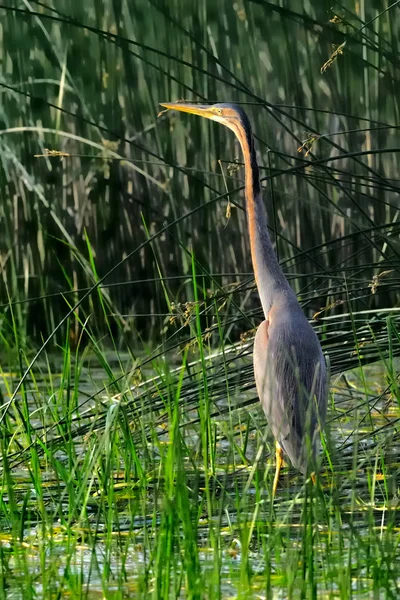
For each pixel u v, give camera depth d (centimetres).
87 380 1487
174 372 1084
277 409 928
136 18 1736
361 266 1090
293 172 1081
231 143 1769
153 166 1805
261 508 866
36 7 1762
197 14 1691
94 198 1828
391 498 888
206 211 1783
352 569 713
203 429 878
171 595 662
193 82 1667
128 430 952
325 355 1070
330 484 933
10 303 1193
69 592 691
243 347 1180
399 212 1357
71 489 841
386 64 1514
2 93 1783
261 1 1100
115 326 1812
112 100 1783
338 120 1673
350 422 1184
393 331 1015
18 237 1814
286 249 1736
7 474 858
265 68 1716
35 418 1265
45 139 1805
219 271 1788
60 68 1778
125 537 815
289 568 679
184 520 695
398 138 1667
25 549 788
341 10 1612
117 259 1839
